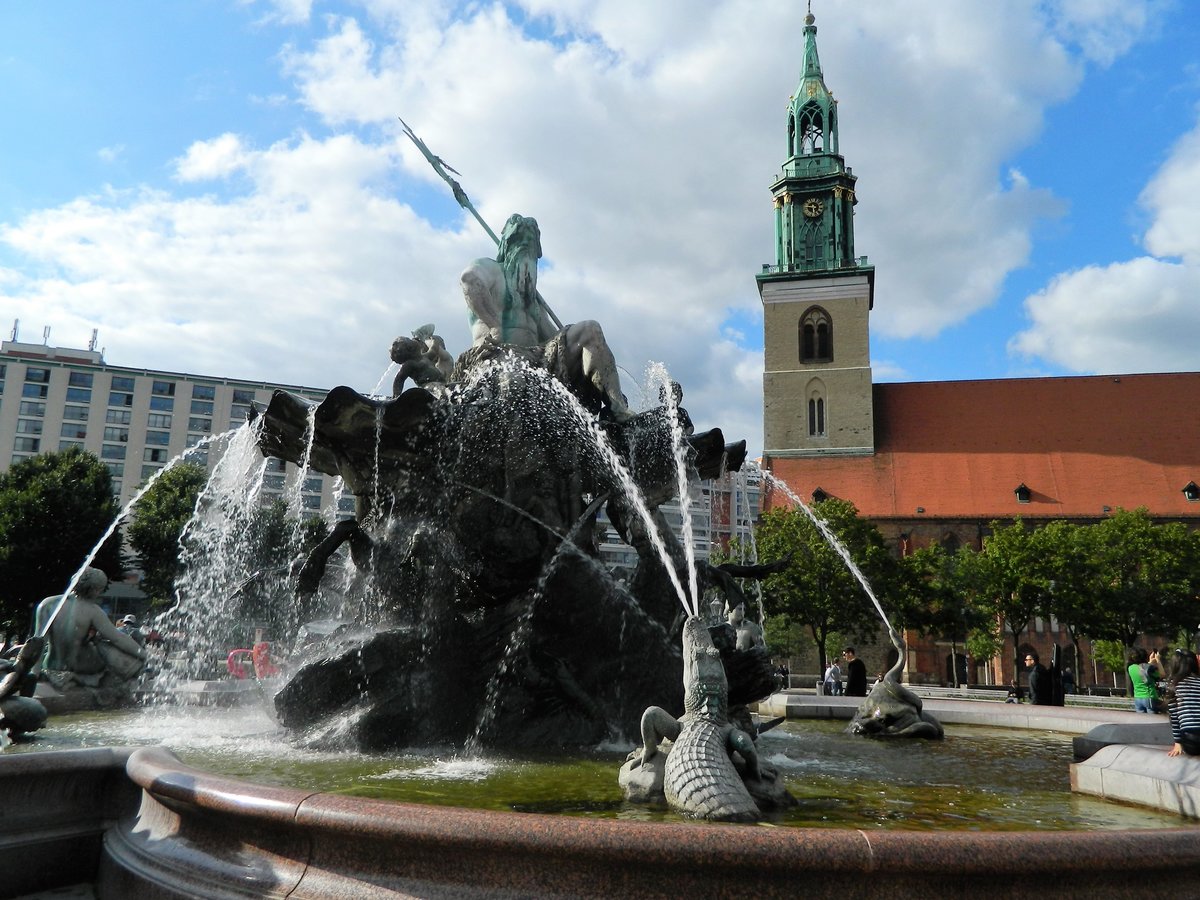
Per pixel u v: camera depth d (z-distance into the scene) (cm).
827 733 1220
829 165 7825
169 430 11231
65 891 500
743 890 350
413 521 937
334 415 905
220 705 1160
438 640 855
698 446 1001
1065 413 7500
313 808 391
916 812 591
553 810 539
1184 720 631
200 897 404
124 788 530
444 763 737
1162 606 5234
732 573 973
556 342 1032
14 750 768
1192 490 6894
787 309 7675
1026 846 355
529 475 950
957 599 5450
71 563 4503
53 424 10919
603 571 934
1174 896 368
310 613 1001
